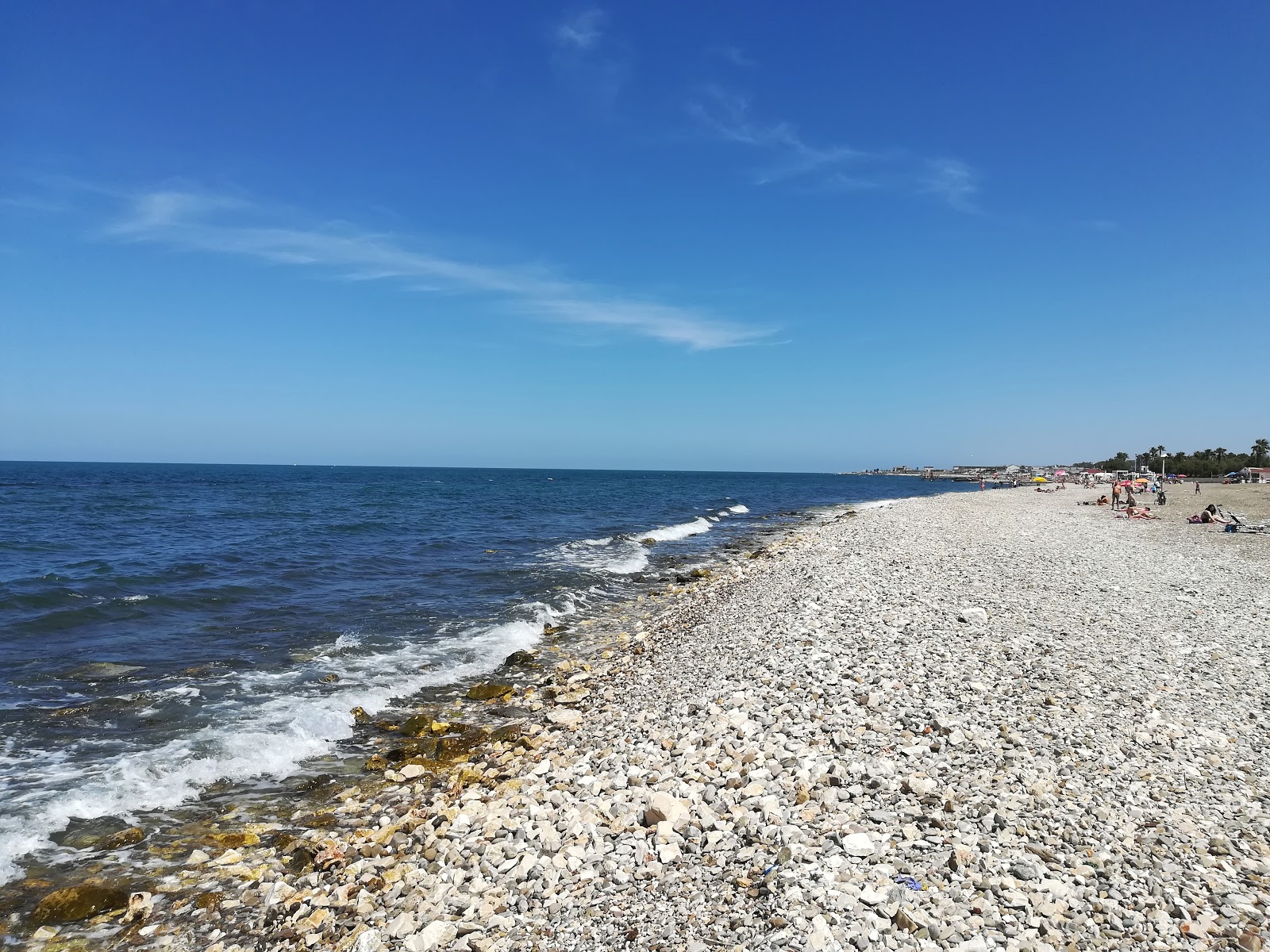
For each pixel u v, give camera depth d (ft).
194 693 44.09
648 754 32.86
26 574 76.59
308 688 46.26
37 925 22.52
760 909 20.12
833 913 19.52
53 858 26.43
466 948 20.11
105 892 23.75
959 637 47.73
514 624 64.18
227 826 29.43
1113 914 19.29
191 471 583.99
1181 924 18.81
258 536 120.78
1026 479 544.62
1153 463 457.27
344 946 21.03
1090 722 33.47
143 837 28.25
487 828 27.14
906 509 186.70
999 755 29.43
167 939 22.06
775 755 30.45
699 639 56.44
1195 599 63.16
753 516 217.56
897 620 52.49
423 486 361.10
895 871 21.38
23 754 34.63
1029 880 20.79
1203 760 29.73
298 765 35.88
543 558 108.47
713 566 104.12
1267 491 250.78
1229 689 38.96
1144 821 24.39
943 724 32.37
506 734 39.86
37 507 164.76
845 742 30.89
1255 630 52.26
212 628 59.47
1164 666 42.96
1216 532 120.47
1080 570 78.02
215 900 23.99
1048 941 18.26
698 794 27.86
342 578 84.33
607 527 163.53
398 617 66.44
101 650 52.06
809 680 39.83
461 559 103.14
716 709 37.37
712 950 18.70
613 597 81.35
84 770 33.32
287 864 26.27
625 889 22.22
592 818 26.96
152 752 35.50
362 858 26.22
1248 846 22.91
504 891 22.88
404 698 46.16
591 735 37.91
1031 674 40.32
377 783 33.88
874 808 25.23
